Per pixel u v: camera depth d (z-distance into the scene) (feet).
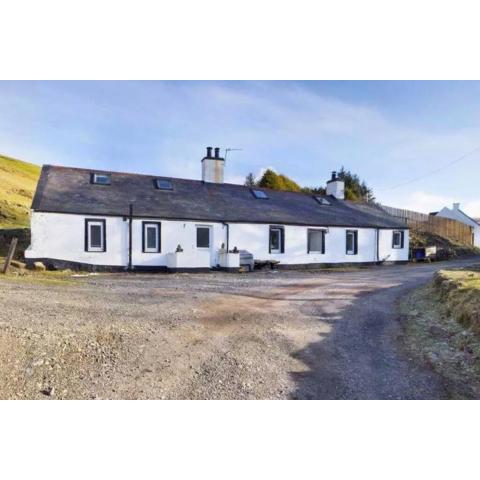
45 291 26.43
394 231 75.20
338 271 56.39
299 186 132.36
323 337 19.19
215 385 13.58
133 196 54.95
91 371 13.83
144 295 27.48
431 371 15.23
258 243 59.06
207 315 22.07
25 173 148.25
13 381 12.69
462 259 87.45
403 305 26.84
